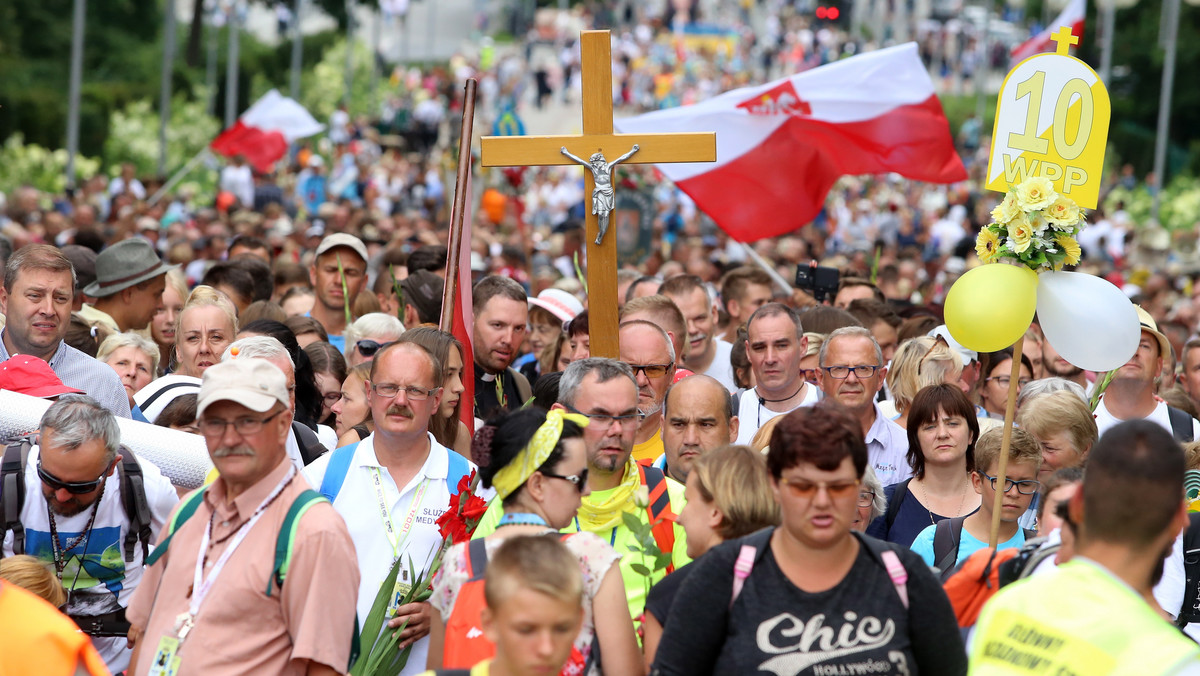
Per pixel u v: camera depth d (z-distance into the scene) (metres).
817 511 13.20
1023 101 19.28
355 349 28.22
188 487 20.59
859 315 32.91
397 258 41.34
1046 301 17.95
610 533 17.30
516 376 28.34
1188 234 94.38
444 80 192.50
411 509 19.77
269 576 15.66
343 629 15.69
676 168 37.59
